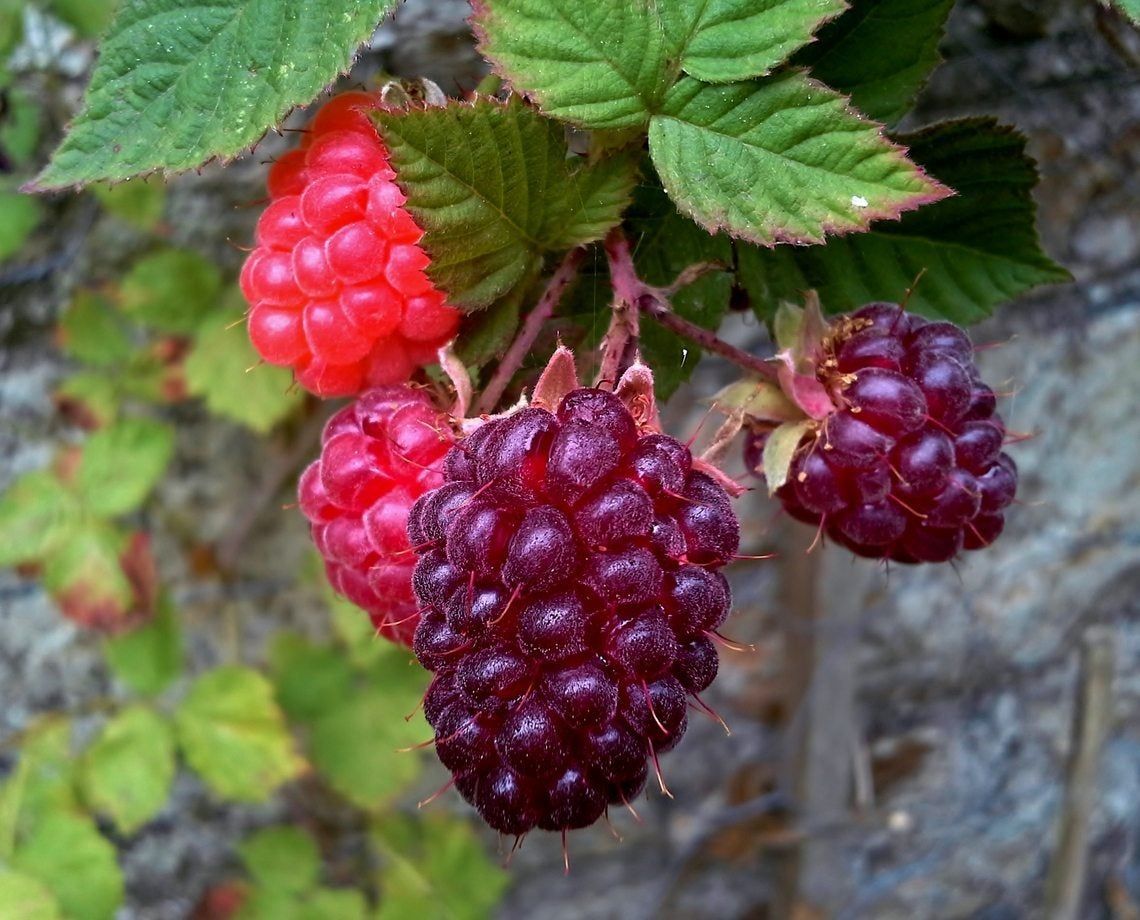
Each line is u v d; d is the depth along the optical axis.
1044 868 0.35
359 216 0.16
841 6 0.15
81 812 0.25
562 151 0.15
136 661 0.25
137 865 0.30
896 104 0.17
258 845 0.29
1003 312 0.27
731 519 0.14
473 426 0.15
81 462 0.24
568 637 0.13
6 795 0.25
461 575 0.14
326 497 0.16
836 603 0.29
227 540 0.27
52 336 0.25
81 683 0.28
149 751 0.25
